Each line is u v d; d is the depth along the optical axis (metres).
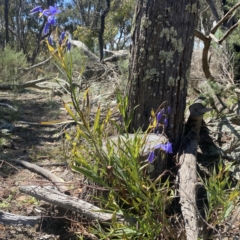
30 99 9.43
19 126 6.79
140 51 3.73
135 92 3.77
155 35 3.67
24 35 35.34
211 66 7.35
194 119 4.10
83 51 10.72
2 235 3.23
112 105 5.82
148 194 2.81
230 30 5.53
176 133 3.85
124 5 22.14
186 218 2.78
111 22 22.77
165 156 3.51
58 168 4.80
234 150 4.51
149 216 2.77
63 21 25.47
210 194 2.94
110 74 8.10
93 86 6.29
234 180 4.04
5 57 11.66
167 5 3.63
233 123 5.03
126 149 3.02
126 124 3.19
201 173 4.15
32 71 12.06
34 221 3.39
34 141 5.96
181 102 3.85
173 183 3.51
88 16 26.70
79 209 3.16
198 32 5.39
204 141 4.66
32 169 4.71
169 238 2.87
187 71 3.83
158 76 3.71
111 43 23.89
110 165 2.91
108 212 2.94
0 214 3.41
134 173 2.76
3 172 4.66
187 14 3.70
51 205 3.44
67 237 3.24
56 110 7.94
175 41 3.68
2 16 38.31
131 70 3.81
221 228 3.06
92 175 2.86
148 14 3.67
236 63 6.95
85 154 3.69
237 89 5.59
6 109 7.87
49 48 2.69
